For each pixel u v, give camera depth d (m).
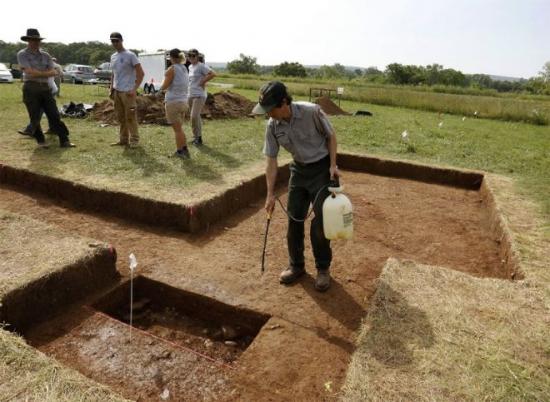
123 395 2.38
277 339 2.90
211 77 7.46
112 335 2.90
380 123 12.29
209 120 10.87
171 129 9.16
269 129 3.18
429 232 5.06
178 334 3.28
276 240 4.55
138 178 5.48
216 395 2.41
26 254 3.30
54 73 6.51
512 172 7.18
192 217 4.57
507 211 5.03
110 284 3.51
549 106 19.45
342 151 8.12
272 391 2.45
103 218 4.91
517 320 2.82
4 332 2.49
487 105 18.97
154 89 20.70
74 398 2.07
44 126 8.83
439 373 2.35
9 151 6.57
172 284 3.54
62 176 5.42
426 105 19.05
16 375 2.18
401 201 6.18
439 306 2.94
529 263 3.67
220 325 3.39
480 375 2.34
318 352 2.79
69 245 3.49
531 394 2.21
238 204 5.41
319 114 3.04
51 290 3.07
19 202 5.25
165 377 2.53
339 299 3.44
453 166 7.41
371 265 4.11
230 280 3.65
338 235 3.11
